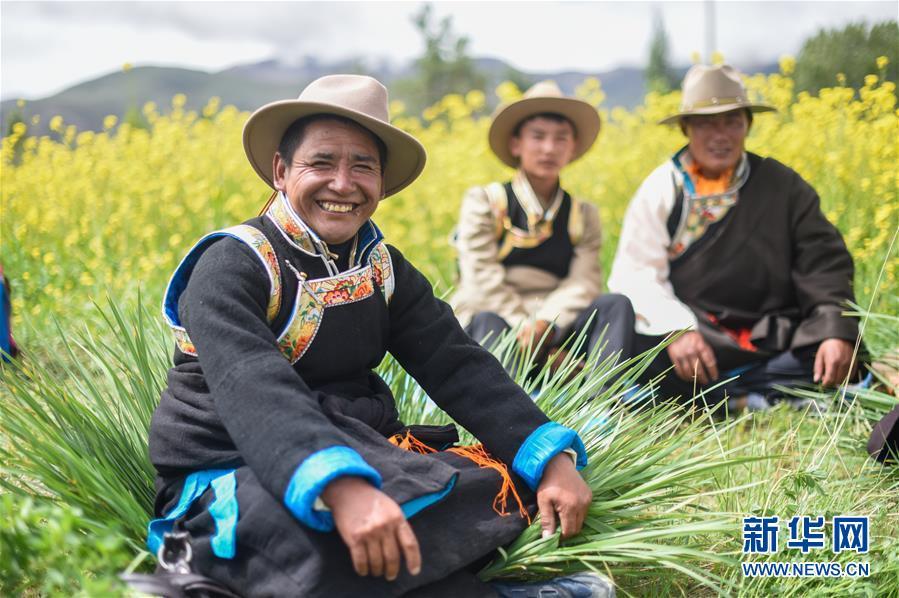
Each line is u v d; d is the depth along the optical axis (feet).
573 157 16.25
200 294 7.64
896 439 10.54
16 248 18.70
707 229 14.33
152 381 9.63
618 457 8.96
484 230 14.78
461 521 7.54
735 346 13.51
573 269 14.92
